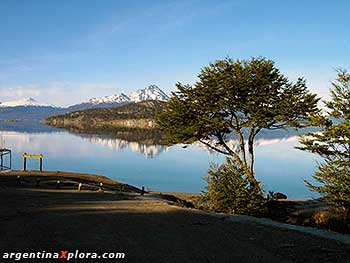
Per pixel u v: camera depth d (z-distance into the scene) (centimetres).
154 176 7619
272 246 1302
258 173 7538
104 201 2528
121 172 8162
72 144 15150
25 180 4088
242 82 2967
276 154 11706
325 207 2797
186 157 11356
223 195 2417
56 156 10762
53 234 1353
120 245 1242
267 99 3017
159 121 3400
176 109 3231
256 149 13450
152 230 1495
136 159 10694
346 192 2150
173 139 3272
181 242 1317
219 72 3192
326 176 2231
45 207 2047
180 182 6912
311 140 2356
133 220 1697
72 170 8131
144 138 19688
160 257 1134
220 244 1310
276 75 3122
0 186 3359
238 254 1197
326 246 1303
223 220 1764
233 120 3297
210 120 3091
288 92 3130
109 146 14862
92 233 1396
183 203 2912
